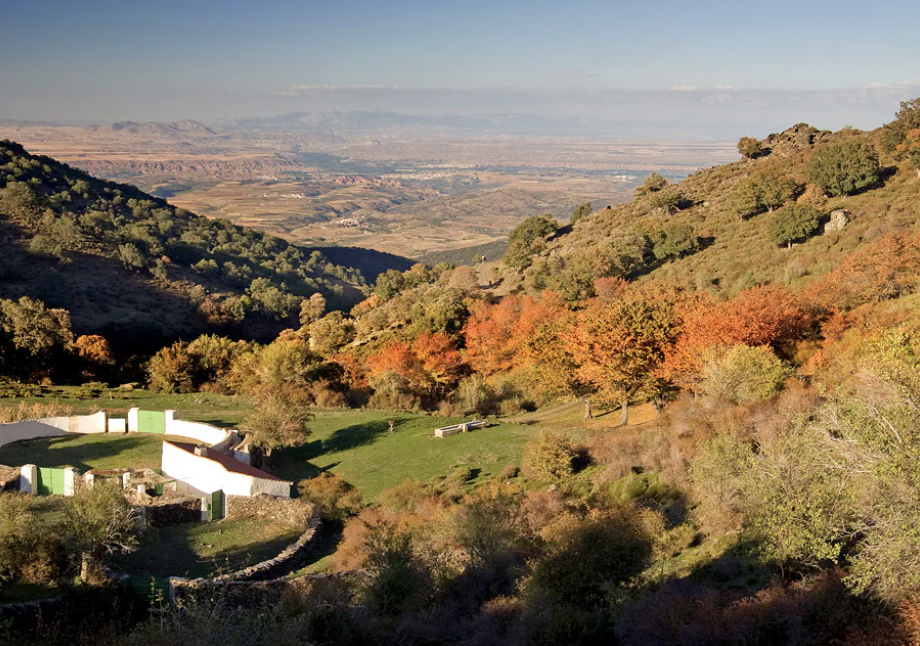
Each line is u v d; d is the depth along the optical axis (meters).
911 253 59.50
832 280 61.03
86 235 187.12
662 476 36.03
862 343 44.09
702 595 22.91
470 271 137.50
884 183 104.19
